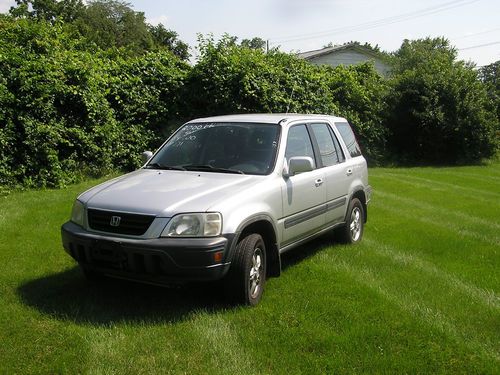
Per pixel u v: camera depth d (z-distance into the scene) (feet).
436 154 73.10
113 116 42.34
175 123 47.37
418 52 94.58
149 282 14.55
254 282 15.94
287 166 18.12
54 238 22.38
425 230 27.86
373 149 67.15
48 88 35.99
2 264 18.80
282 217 17.43
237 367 12.10
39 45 38.32
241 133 18.94
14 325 13.87
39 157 35.58
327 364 12.37
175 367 12.07
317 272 19.31
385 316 15.30
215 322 14.42
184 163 18.48
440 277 19.40
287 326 14.35
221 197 15.14
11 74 34.58
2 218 25.36
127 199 15.07
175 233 14.14
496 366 12.64
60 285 17.01
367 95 67.67
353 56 136.15
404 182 49.11
